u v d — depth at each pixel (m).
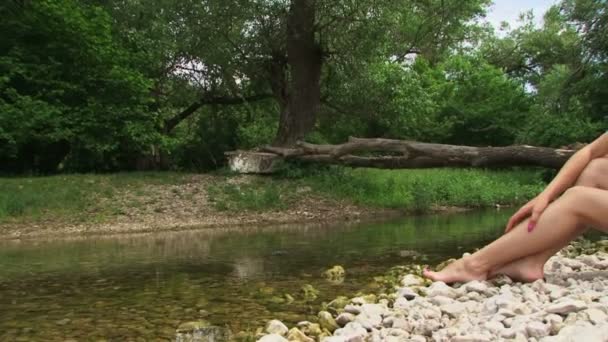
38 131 15.58
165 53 18.81
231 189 14.23
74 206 12.20
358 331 3.84
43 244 9.21
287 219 12.55
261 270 6.45
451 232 9.88
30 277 6.19
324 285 5.59
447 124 26.44
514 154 11.25
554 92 24.58
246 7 17.64
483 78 28.95
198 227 11.40
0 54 15.95
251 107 23.08
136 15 19.20
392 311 4.34
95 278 6.10
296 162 15.80
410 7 19.52
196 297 5.15
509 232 5.35
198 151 21.16
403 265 6.61
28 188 12.80
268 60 19.59
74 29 15.79
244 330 4.11
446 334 3.67
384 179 16.36
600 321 3.70
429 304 4.50
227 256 7.51
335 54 18.09
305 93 17.64
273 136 22.70
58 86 16.00
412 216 13.25
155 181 14.53
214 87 21.16
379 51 18.34
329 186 15.12
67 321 4.39
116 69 16.02
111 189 13.49
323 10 17.12
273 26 18.69
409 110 20.33
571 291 4.71
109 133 16.31
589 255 6.84
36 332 4.11
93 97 16.30
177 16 18.78
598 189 5.06
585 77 21.28
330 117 22.38
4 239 9.95
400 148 13.05
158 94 20.20
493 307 4.20
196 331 4.09
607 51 20.27
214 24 18.11
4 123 14.55
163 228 11.19
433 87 28.36
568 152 10.69
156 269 6.61
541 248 5.18
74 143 16.36
